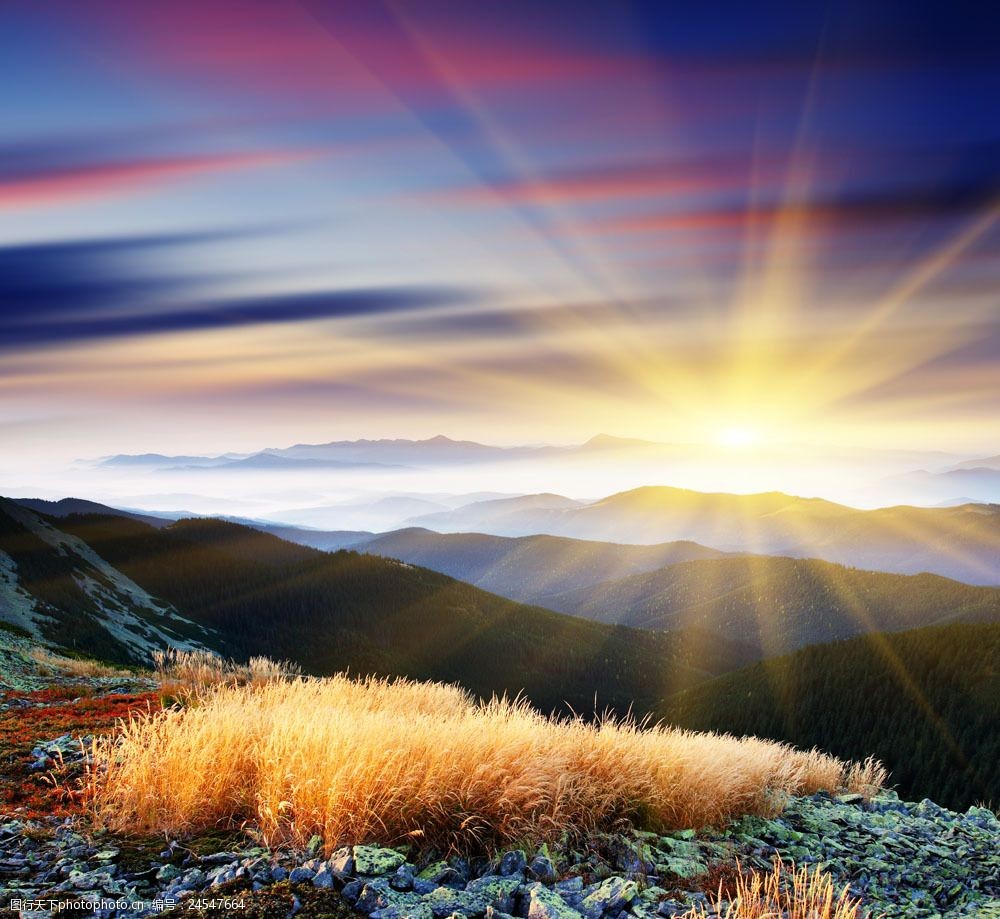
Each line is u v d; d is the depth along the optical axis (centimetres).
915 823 972
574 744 856
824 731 11156
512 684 16012
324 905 493
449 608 18425
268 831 616
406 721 869
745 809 889
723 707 13075
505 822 638
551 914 493
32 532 13088
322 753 683
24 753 918
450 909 502
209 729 776
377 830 615
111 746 841
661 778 817
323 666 13700
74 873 548
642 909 549
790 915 551
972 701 10756
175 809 655
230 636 13400
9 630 3666
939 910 682
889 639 13350
